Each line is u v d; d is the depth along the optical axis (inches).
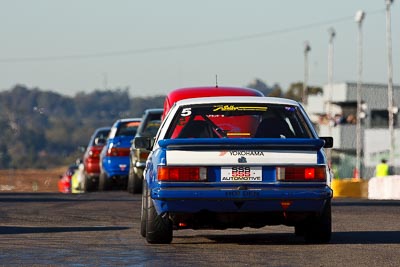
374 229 1370.6
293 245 1146.7
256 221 1120.8
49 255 1056.8
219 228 1145.4
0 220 1572.3
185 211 1101.7
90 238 1246.3
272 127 1181.7
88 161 2960.1
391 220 1540.4
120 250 1101.7
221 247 1129.4
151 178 1131.9
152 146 1300.4
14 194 2500.0
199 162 1099.9
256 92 1980.8
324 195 1099.9
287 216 1113.4
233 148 1102.4
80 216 1653.5
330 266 955.3
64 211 1777.8
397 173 6845.5
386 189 2674.7
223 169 1099.9
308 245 1145.4
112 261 1002.7
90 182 2967.5
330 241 1188.5
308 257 1027.3
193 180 1099.3
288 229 1374.3
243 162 1097.4
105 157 2677.2
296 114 1190.3
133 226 1441.9
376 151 6889.8
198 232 1332.4
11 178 7273.6
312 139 1103.6
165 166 1102.4
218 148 1102.4
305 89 7347.4
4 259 1023.0
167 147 1106.7
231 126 1192.2
